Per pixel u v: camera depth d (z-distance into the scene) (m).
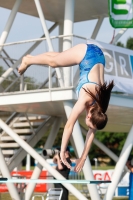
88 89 11.18
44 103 24.86
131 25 25.59
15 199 25.88
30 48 29.00
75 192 23.83
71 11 25.78
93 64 11.75
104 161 114.50
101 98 11.08
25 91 24.66
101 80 11.75
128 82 25.20
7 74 26.95
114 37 28.05
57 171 24.61
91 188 24.16
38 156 25.06
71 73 23.98
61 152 11.27
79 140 23.97
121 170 25.69
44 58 12.46
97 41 24.30
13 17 27.30
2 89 27.97
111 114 28.52
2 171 25.91
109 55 24.55
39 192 40.12
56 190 24.38
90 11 31.09
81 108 11.12
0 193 38.84
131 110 26.59
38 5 25.25
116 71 24.70
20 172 41.47
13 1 29.81
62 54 12.19
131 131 26.33
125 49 25.69
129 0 25.61
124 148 26.14
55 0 28.55
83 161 11.71
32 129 30.95
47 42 24.81
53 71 26.11
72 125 11.15
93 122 11.19
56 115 31.14
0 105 25.83
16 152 30.08
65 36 24.33
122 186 38.78
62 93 23.52
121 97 25.12
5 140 31.02
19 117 32.06
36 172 29.31
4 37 27.00
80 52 11.96
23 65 12.89
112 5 25.59
